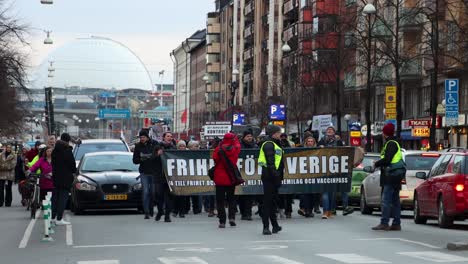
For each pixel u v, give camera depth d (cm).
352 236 2394
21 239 2436
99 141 4212
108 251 2045
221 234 2469
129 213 3600
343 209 3306
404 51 6762
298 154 3177
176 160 3238
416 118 8012
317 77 8488
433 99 5556
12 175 4306
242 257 1866
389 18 7644
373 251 1991
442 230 2678
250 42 15112
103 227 2792
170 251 2014
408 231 2592
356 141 6969
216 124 8512
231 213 2752
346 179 3222
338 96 7262
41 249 2147
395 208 2614
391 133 2598
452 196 2678
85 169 3622
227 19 17712
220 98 17962
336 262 1758
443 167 2847
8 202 4331
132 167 3647
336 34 7256
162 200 3080
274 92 10256
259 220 3092
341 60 7369
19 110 11219
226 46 17750
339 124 7219
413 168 3472
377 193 3456
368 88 6475
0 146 6009
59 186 2855
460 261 1778
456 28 5616
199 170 3247
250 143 3266
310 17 10862
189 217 3291
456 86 4428
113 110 17475
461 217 2688
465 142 7119
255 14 14612
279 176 2447
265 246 2114
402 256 1878
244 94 15338
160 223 2947
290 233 2488
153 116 14175
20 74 7912
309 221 2972
